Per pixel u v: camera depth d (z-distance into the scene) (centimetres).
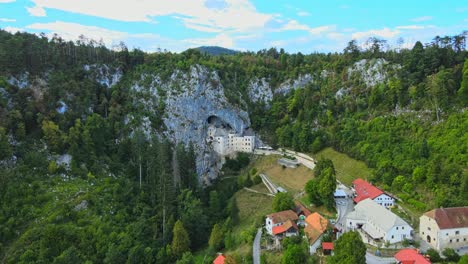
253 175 14588
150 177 12425
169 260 9444
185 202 11538
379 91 14175
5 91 12394
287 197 9856
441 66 13200
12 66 13288
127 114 15512
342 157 13425
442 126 11262
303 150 15262
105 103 15262
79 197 10600
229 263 7469
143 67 17800
